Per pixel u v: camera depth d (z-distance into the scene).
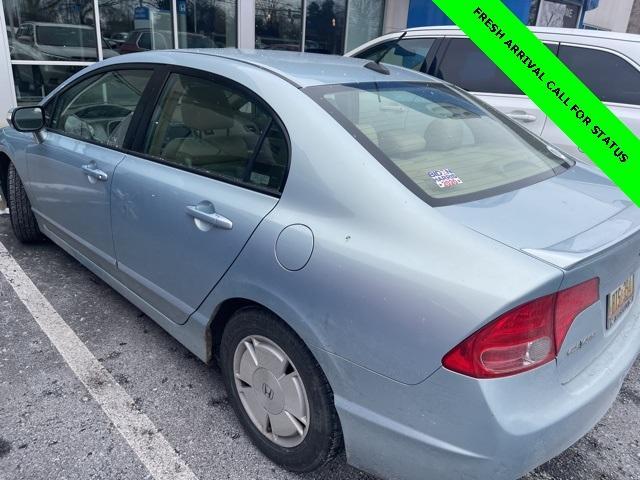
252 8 8.53
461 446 1.49
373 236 1.64
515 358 1.45
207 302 2.18
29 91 6.93
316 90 2.05
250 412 2.15
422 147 1.99
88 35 7.23
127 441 2.19
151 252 2.45
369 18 10.30
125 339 2.89
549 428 1.49
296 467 2.01
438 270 1.50
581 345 1.65
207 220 2.07
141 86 2.66
